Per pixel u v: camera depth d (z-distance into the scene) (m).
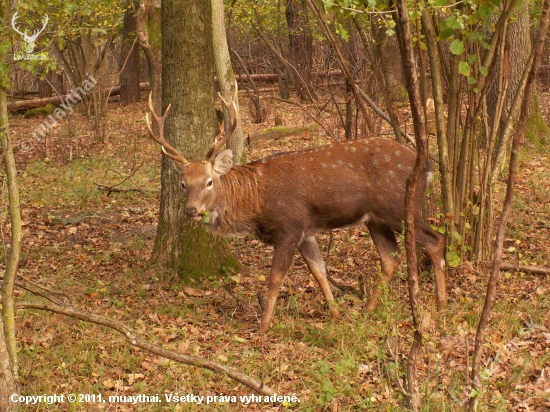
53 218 15.44
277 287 9.50
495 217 13.41
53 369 8.23
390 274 10.07
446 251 10.34
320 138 21.83
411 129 19.28
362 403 6.97
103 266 12.50
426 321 8.51
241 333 9.45
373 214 9.88
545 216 13.55
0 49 6.82
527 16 17.62
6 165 7.04
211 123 11.61
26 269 12.38
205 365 7.20
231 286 11.30
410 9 9.02
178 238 11.69
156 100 24.72
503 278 10.41
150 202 16.83
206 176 9.51
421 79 10.26
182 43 11.24
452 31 6.23
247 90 27.39
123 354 8.59
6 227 14.95
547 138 19.48
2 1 7.04
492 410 6.71
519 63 17.34
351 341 8.58
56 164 21.39
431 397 6.63
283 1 33.38
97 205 16.61
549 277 10.30
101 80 28.67
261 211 9.70
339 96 24.14
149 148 23.39
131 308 10.34
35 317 9.65
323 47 23.84
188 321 9.80
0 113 7.01
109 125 28.27
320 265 9.91
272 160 9.95
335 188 9.72
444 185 10.17
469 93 10.26
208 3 11.41
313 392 7.30
